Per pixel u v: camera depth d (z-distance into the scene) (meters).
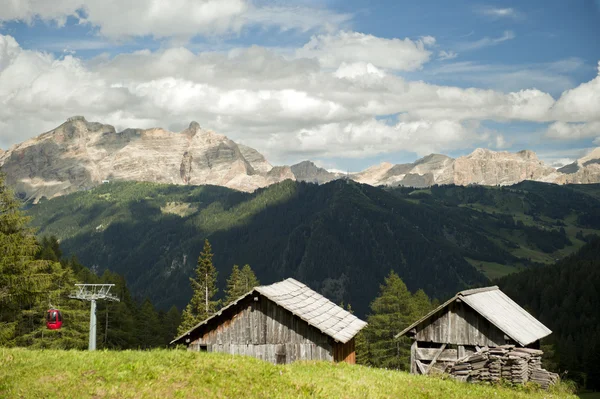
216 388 21.72
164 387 21.34
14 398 19.36
